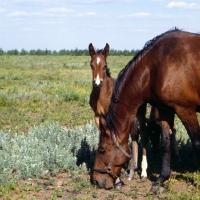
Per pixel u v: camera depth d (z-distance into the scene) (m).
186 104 4.17
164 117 4.41
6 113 8.84
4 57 43.56
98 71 5.27
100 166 4.23
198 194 4.34
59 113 9.03
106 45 5.50
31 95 10.89
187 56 4.13
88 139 6.05
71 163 5.19
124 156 4.19
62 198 4.29
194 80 4.14
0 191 4.45
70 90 12.14
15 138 6.19
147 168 5.35
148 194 4.38
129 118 4.23
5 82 15.05
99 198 4.30
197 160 5.56
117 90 4.25
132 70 4.27
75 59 42.50
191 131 4.25
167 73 4.10
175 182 4.76
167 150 4.45
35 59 40.56
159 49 4.21
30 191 4.47
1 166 5.00
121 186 4.61
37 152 5.54
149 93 4.27
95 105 5.41
